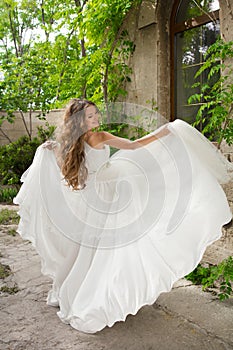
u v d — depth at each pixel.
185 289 3.37
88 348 2.41
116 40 5.10
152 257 2.69
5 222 6.21
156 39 4.63
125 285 2.59
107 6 4.96
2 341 2.49
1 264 4.07
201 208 2.64
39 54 8.96
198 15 4.27
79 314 2.64
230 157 3.60
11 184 8.81
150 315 2.87
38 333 2.61
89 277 2.76
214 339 2.50
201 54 4.27
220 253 3.73
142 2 4.79
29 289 3.38
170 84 4.70
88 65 5.33
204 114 4.23
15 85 9.01
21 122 10.23
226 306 3.01
